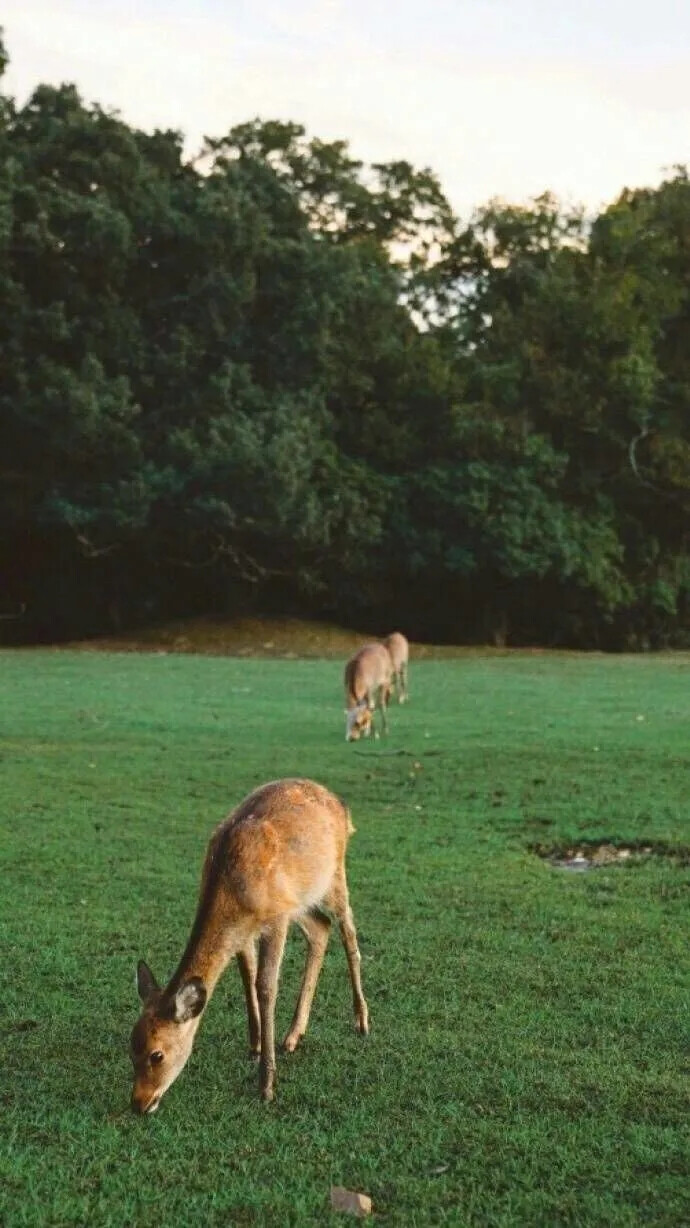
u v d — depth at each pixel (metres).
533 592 38.12
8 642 38.47
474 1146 4.86
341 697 21.75
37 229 31.66
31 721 17.86
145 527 33.28
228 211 32.84
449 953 7.25
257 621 36.22
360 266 35.97
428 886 8.75
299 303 33.91
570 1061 5.69
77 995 6.49
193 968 5.18
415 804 11.84
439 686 24.11
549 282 37.62
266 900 5.35
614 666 29.38
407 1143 4.88
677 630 40.91
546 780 12.88
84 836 10.26
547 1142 4.88
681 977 6.84
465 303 40.53
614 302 36.91
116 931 7.58
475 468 34.91
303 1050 5.82
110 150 33.78
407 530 35.31
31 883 8.74
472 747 15.16
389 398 37.31
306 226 36.34
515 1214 4.36
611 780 12.86
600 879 9.01
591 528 36.38
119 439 32.06
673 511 39.09
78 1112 5.14
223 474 31.80
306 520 32.53
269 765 14.07
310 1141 4.90
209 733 16.86
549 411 36.97
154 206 33.47
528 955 7.22
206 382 33.94
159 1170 4.66
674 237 40.03
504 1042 5.91
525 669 28.44
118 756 14.66
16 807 11.50
